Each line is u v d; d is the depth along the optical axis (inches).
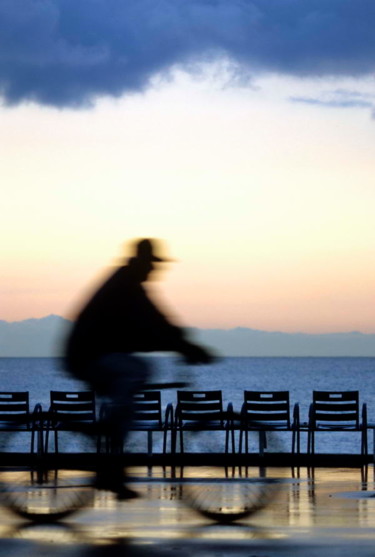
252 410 941.2
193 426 908.0
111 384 412.8
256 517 470.3
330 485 715.4
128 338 410.6
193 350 414.9
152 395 916.6
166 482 724.0
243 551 357.1
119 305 407.8
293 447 930.1
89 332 409.1
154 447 1205.1
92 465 444.8
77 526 427.5
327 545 372.8
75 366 412.5
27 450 1365.7
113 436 428.1
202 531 414.3
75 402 939.3
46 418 896.3
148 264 412.5
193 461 905.5
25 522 441.1
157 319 411.5
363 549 362.6
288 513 494.6
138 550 357.7
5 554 346.0
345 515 487.2
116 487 443.5
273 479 767.1
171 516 463.8
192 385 418.3
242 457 918.4
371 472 839.7
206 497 542.3
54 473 770.2
